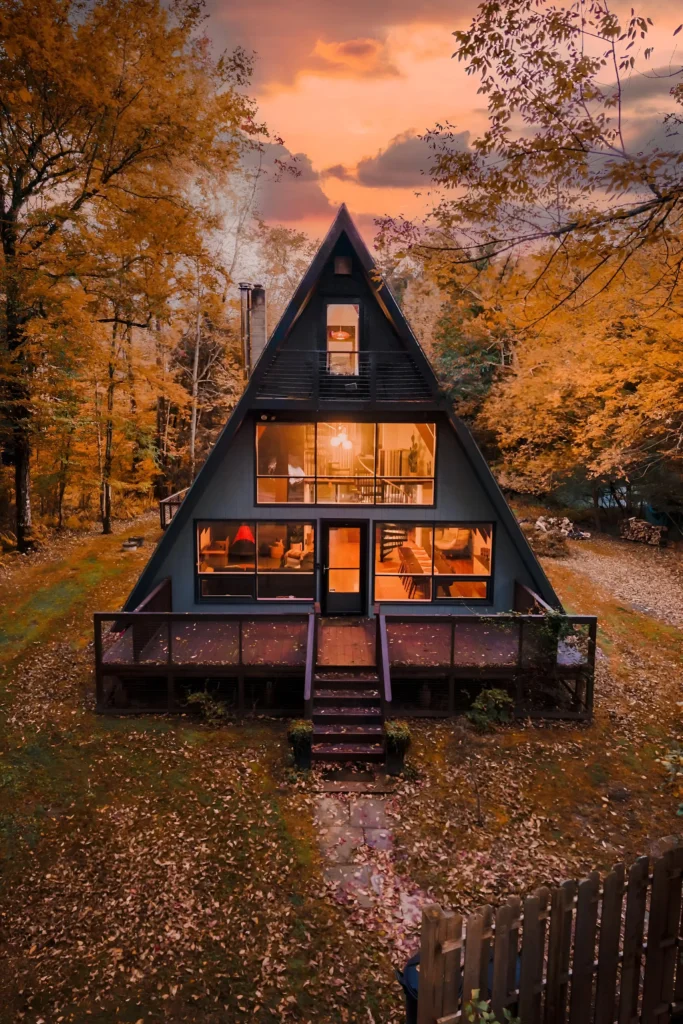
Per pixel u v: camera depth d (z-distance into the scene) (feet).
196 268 63.93
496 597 48.70
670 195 15.90
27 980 21.54
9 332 59.77
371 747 35.17
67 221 55.16
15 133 54.13
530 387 52.54
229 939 23.32
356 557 49.03
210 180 66.85
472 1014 13.62
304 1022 20.06
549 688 40.65
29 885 25.98
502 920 14.38
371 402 45.52
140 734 37.45
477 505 48.11
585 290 25.16
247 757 35.19
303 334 47.39
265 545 48.62
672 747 37.01
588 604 61.00
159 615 39.19
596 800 31.83
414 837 28.91
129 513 94.12
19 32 47.14
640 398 45.52
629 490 87.71
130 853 27.86
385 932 23.58
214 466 45.44
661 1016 15.97
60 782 32.89
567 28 16.44
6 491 79.61
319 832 29.25
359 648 42.73
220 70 53.21
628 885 15.51
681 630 55.57
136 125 54.08
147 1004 20.66
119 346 77.56
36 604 58.08
